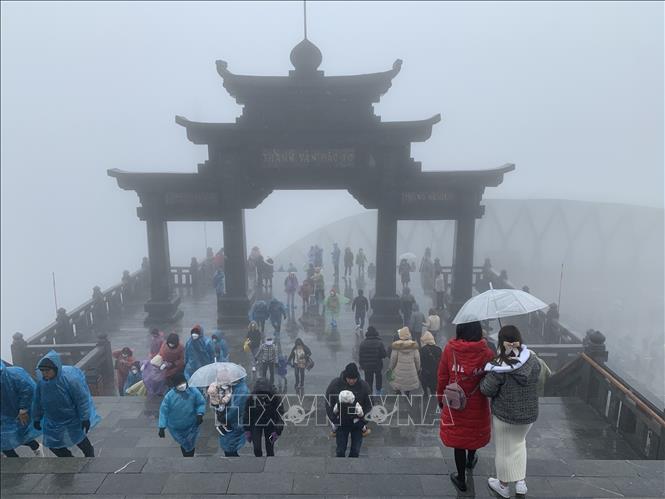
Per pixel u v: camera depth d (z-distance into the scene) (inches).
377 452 387.5
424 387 509.0
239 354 717.3
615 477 246.8
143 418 478.9
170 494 239.8
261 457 268.4
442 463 260.1
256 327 632.4
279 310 758.5
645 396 378.0
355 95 788.0
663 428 350.6
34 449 330.6
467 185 831.1
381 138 805.9
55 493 241.3
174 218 860.6
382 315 844.0
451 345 224.1
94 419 309.4
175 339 530.9
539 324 808.3
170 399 341.7
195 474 253.6
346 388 345.1
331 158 816.9
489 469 252.4
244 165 820.0
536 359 214.5
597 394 458.6
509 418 214.8
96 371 587.5
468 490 237.6
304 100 793.6
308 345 746.2
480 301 280.2
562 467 254.5
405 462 261.6
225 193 829.2
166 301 887.7
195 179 836.0
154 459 266.7
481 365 218.5
